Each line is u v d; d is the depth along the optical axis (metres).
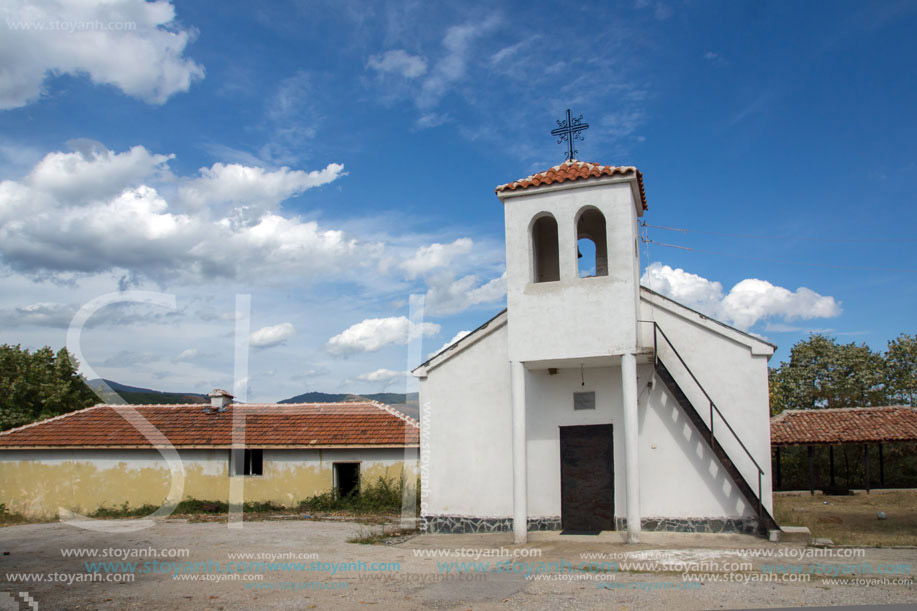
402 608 9.27
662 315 17.14
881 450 33.94
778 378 56.75
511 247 16.91
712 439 15.69
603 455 17.19
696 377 16.64
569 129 18.42
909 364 52.94
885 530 18.06
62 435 27.05
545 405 17.81
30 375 39.47
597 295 16.03
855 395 52.03
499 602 9.55
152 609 9.34
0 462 26.77
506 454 17.84
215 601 9.80
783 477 36.69
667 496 16.48
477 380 18.38
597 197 16.45
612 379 17.42
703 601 9.34
